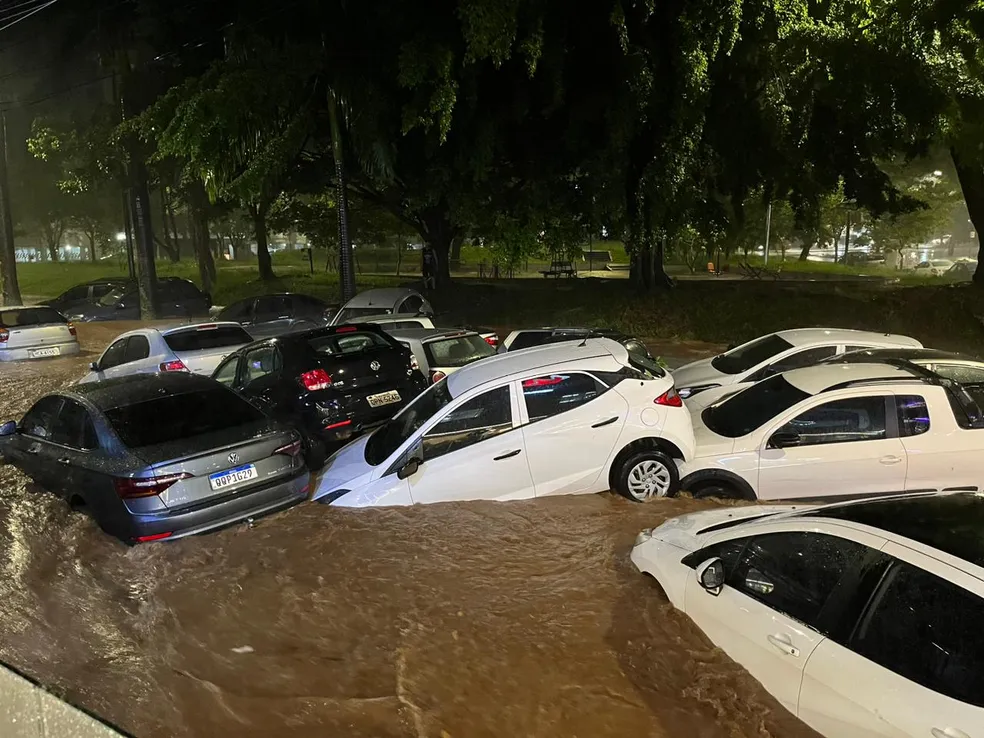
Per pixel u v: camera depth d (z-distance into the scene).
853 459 6.12
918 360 7.28
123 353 11.77
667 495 6.40
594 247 53.38
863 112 16.19
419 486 6.37
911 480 6.07
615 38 15.53
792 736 3.26
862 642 3.13
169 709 3.78
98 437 6.10
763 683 3.45
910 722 2.78
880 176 19.05
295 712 3.73
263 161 16.33
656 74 15.73
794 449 6.23
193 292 23.80
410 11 15.22
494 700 3.77
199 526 5.79
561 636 4.32
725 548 4.08
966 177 19.77
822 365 7.23
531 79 16.33
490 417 6.48
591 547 5.47
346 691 3.90
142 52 20.89
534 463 6.38
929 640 2.94
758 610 3.59
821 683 3.15
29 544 5.75
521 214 17.59
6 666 3.99
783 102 16.45
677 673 3.82
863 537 3.40
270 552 5.61
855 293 20.64
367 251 56.28
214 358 10.98
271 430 6.44
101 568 5.43
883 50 15.27
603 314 19.27
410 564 5.36
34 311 16.64
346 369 8.14
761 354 9.54
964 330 15.72
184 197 27.81
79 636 4.55
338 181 17.48
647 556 4.62
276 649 4.35
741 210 20.09
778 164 18.47
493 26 13.36
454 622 4.55
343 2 15.70
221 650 4.36
